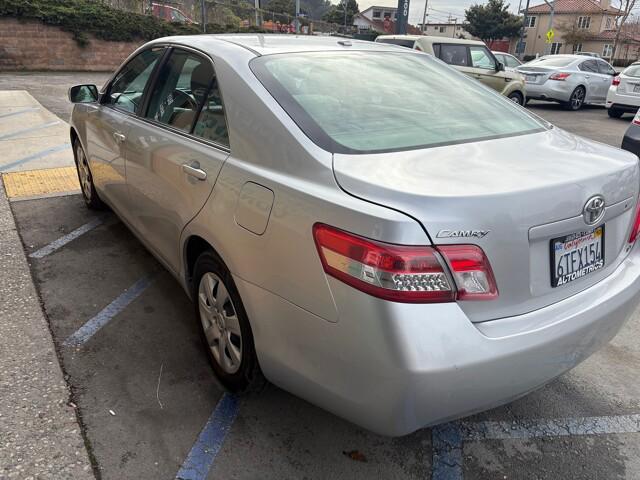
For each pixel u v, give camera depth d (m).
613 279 2.14
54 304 3.24
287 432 2.35
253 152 2.14
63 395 2.46
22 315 3.09
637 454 2.32
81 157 4.55
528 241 1.75
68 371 2.64
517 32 60.03
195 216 2.42
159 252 3.05
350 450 2.28
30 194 5.17
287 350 1.95
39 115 9.24
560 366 1.93
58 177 5.72
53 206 4.87
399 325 1.58
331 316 1.73
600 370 2.90
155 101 3.06
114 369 2.68
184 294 3.42
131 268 3.74
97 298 3.33
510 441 2.38
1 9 17.03
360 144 2.03
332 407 1.87
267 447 2.26
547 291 1.88
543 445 2.36
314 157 1.93
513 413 2.56
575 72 14.55
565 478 2.19
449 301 1.62
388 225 1.59
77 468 2.08
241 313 2.23
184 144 2.58
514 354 1.72
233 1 26.34
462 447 2.34
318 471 2.17
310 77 2.41
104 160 3.75
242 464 2.17
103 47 19.17
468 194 1.65
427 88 2.65
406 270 1.57
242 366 2.31
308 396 1.97
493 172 1.85
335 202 1.74
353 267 1.65
